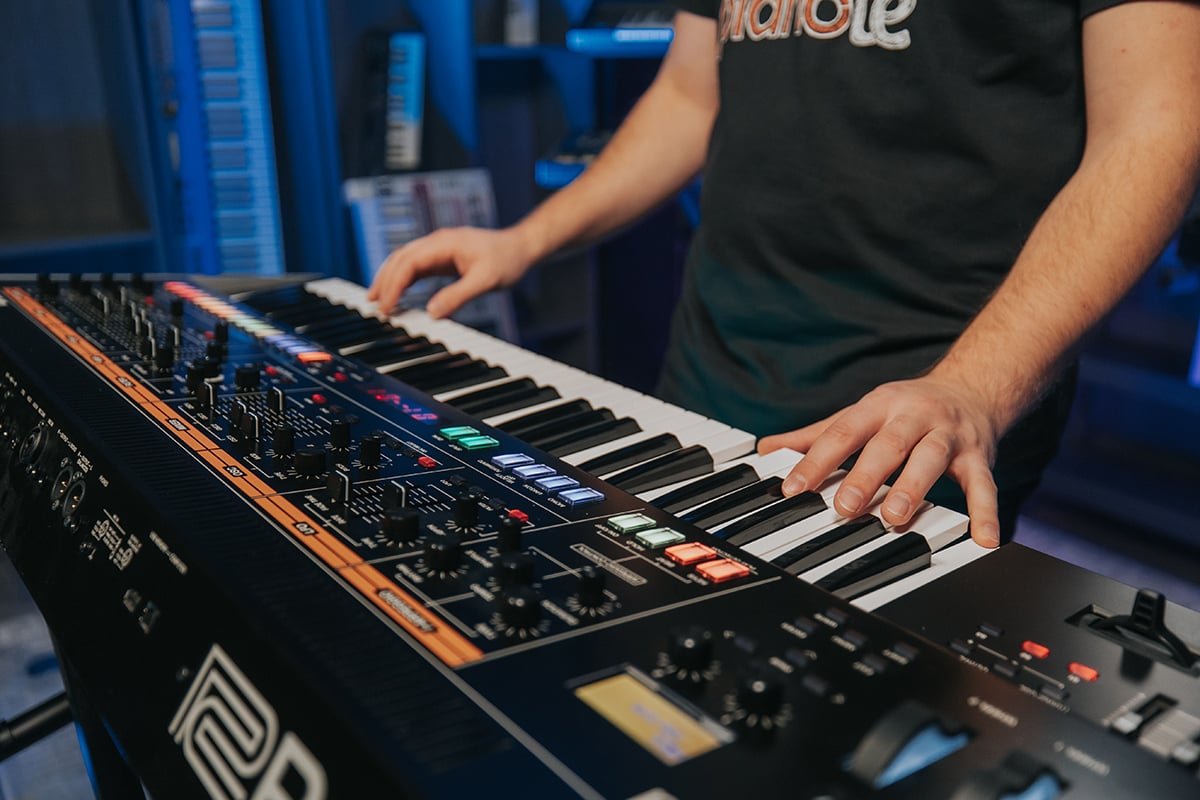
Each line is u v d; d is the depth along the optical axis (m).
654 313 3.56
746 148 1.13
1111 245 0.81
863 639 0.49
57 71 2.52
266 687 0.45
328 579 0.53
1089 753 0.41
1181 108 0.83
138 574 0.57
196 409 0.79
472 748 0.40
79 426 0.74
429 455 0.73
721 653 0.47
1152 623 0.52
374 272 2.86
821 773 0.39
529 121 3.50
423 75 2.95
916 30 0.98
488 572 0.54
